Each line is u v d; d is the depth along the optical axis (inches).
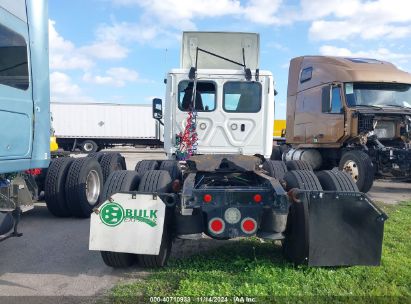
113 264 178.4
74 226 268.5
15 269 184.2
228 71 271.7
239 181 201.6
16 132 199.6
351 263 164.4
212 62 308.8
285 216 169.0
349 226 163.9
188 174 197.6
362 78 432.5
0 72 185.5
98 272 179.5
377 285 158.4
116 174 183.2
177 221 174.6
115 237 165.6
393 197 390.6
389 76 438.6
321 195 163.5
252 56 306.8
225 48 307.0
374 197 390.3
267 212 169.3
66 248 216.8
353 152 401.4
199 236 173.5
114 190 175.0
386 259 186.2
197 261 187.6
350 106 434.0
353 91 438.3
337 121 449.7
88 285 164.7
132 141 1318.9
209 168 203.6
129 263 180.5
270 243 215.0
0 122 185.6
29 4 211.3
